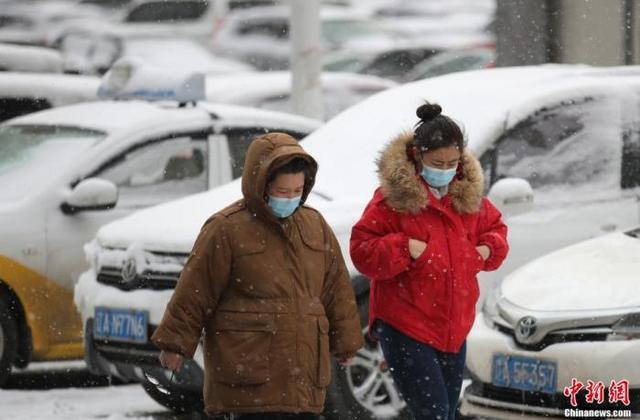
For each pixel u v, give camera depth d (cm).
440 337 1606
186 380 1889
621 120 2269
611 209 2206
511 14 3631
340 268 1480
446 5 7919
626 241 1958
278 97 3766
